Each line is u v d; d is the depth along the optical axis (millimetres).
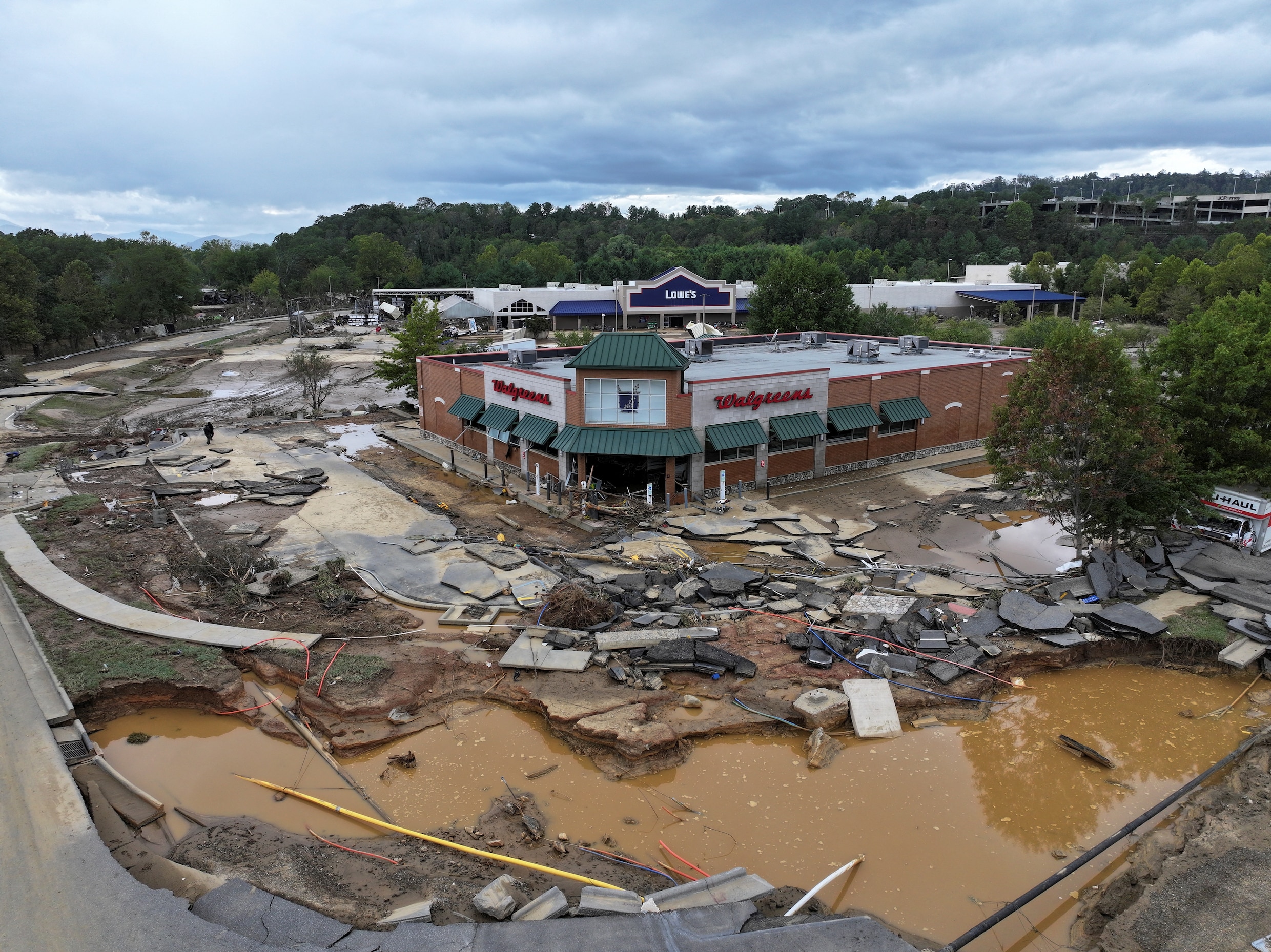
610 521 36188
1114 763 19719
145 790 18766
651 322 127438
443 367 50938
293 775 19312
